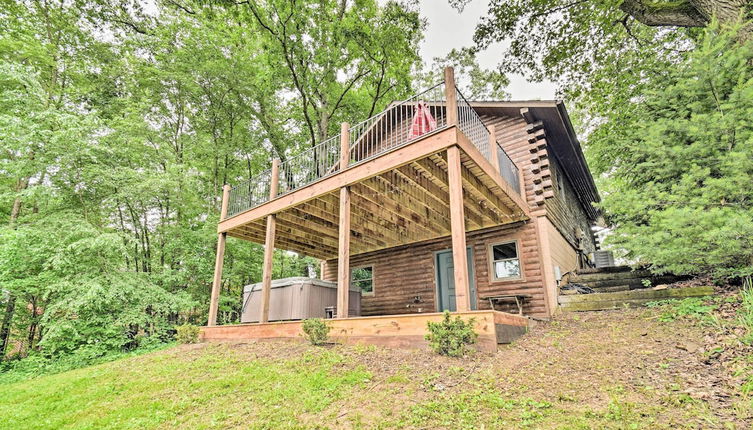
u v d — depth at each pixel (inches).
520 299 339.0
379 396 146.7
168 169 525.3
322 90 713.6
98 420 153.0
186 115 681.0
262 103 726.5
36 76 426.3
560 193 448.1
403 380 159.6
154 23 641.6
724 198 213.6
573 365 165.9
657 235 215.2
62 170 410.0
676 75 269.1
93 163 435.2
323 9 617.3
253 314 388.8
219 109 681.6
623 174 312.5
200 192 615.5
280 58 625.9
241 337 305.0
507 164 346.0
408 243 438.9
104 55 589.6
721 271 219.8
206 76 637.9
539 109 367.2
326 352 218.1
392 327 217.0
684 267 228.4
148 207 542.0
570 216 496.1
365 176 255.4
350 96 781.3
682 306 232.2
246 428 132.0
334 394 153.9
